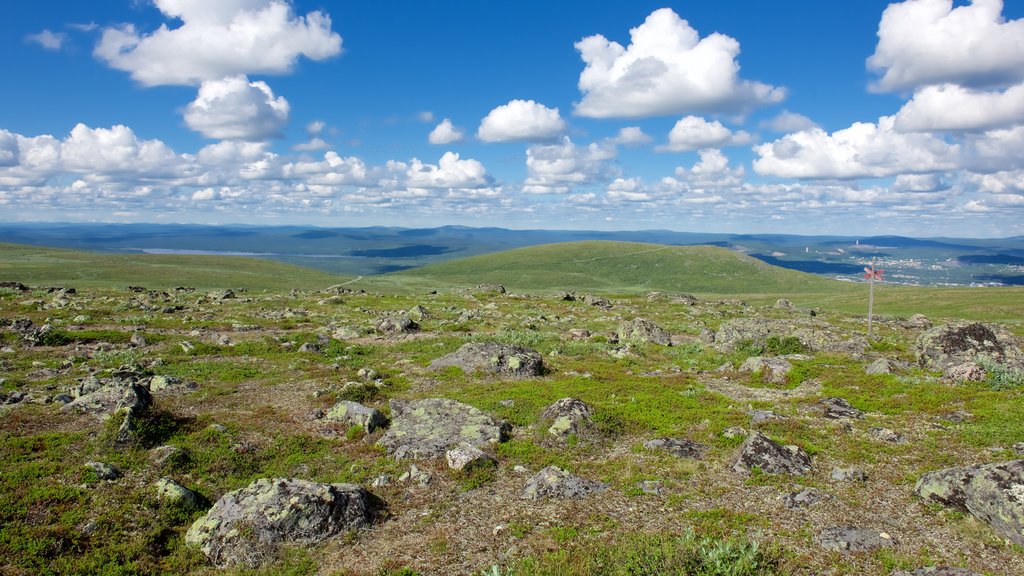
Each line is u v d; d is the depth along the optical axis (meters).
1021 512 12.46
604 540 13.70
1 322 43.31
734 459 18.59
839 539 13.19
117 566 12.71
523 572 12.02
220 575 12.89
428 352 40.22
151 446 19.80
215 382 30.41
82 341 39.94
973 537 13.00
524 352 34.12
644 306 88.38
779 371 31.22
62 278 174.75
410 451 20.03
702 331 49.06
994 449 18.48
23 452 18.05
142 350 38.16
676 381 30.86
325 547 14.02
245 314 59.75
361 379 31.61
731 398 27.08
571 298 94.75
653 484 16.92
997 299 130.75
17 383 27.83
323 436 22.11
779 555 12.59
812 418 23.19
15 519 13.82
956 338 33.50
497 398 26.75
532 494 16.61
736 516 14.67
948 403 24.16
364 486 17.69
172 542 14.06
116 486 16.25
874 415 23.20
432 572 12.72
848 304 152.62
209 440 20.66
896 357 37.75
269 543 13.82
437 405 23.64
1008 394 24.83
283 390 29.23
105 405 22.62
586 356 40.16
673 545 12.61
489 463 19.02
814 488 16.11
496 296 95.25
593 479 17.80
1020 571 11.62
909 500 15.29
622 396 27.08
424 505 16.39
